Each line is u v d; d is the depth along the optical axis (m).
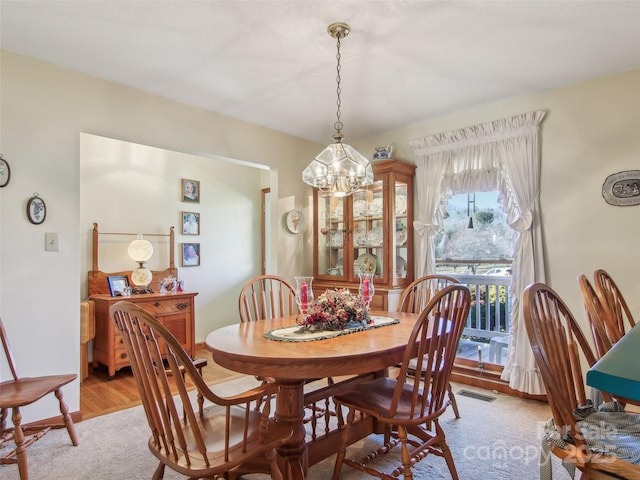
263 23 2.11
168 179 4.48
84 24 2.13
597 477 0.99
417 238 3.71
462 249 3.61
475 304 3.57
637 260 2.58
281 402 1.81
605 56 2.46
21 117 2.44
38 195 2.49
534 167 2.98
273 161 3.90
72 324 2.60
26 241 2.44
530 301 1.16
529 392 2.87
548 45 2.33
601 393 1.48
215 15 2.04
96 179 3.94
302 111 3.42
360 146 4.23
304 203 4.22
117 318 1.39
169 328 3.83
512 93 3.05
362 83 2.87
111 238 4.02
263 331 2.02
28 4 1.95
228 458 1.29
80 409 2.77
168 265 4.43
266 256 5.38
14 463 1.89
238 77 2.76
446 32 2.20
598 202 2.74
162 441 1.39
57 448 2.20
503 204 3.15
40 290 2.48
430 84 2.88
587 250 2.78
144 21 2.10
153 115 3.03
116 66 2.61
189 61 2.54
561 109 2.91
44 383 2.09
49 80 2.55
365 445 2.27
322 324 2.02
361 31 2.18
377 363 1.64
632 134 2.62
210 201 4.86
